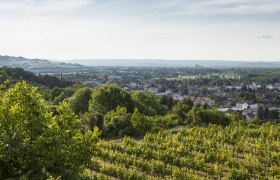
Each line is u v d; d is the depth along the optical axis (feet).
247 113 434.30
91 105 280.72
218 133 204.44
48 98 357.00
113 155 156.46
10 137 43.68
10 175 44.88
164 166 145.48
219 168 139.74
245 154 168.45
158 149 176.24
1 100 48.52
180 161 151.43
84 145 52.49
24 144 44.52
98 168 140.15
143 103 326.03
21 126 47.29
